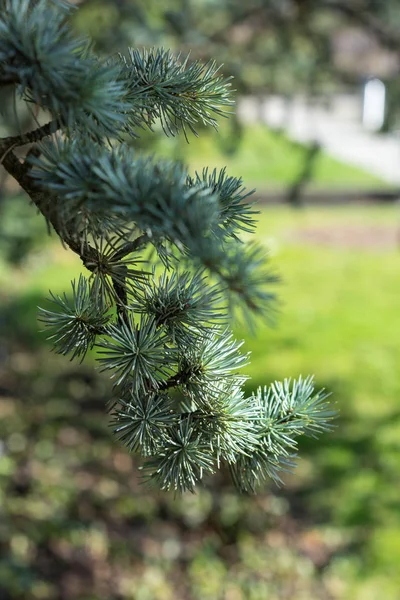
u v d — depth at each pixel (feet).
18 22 2.55
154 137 12.71
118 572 15.56
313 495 18.53
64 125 2.77
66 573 15.25
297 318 31.78
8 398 23.71
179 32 16.93
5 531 16.22
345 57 22.97
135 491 18.69
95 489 18.67
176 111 3.69
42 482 18.67
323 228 48.47
